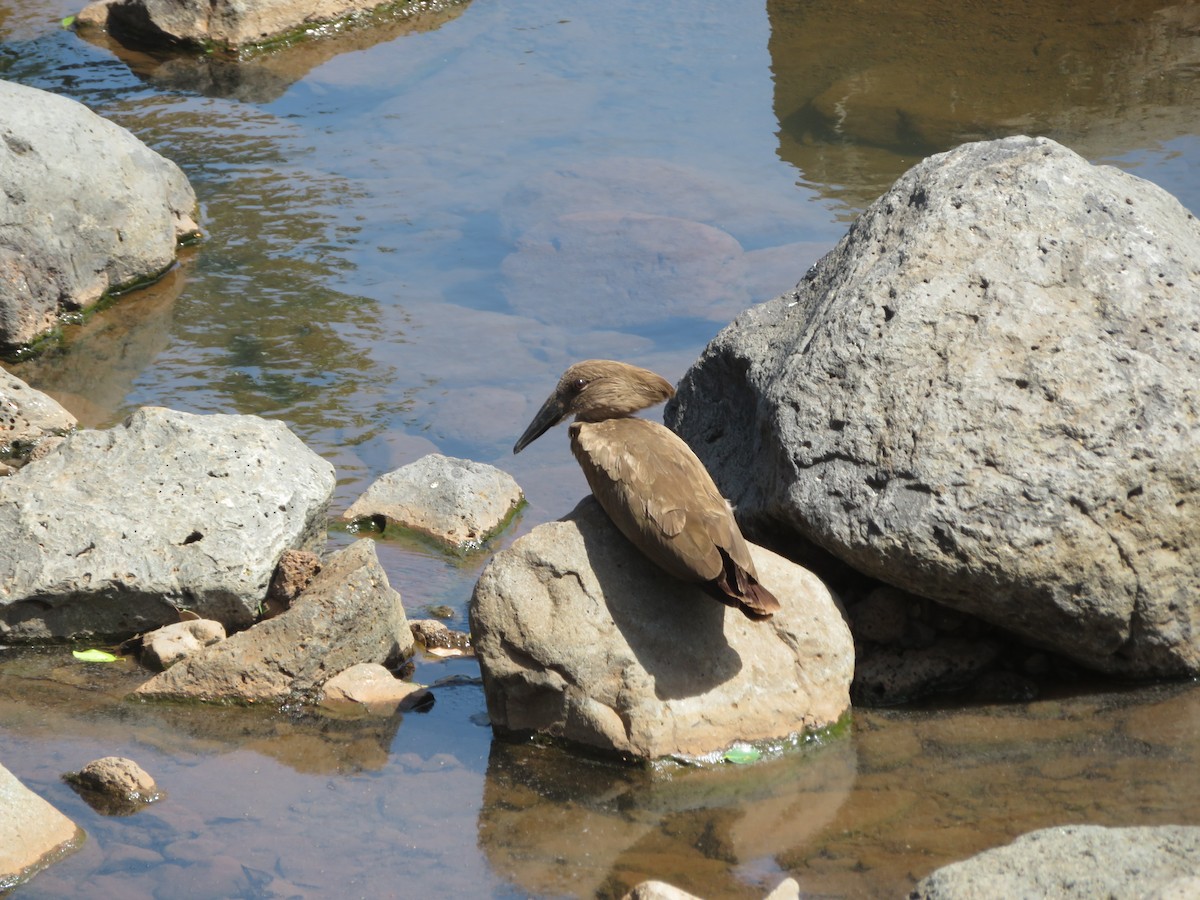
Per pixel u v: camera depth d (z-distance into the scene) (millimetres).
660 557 13172
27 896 11117
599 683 13250
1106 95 31969
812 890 10945
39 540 15570
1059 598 13609
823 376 14531
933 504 13617
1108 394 14016
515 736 13688
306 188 29047
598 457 13844
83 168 24719
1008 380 14102
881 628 14797
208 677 14461
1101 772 12352
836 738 13516
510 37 37438
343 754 13469
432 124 32094
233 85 34500
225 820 12242
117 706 14320
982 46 35281
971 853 11250
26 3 39938
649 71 34781
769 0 39219
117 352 23406
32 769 12977
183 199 27328
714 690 13250
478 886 11305
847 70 34344
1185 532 13922
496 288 25312
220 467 16547
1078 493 13617
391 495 19250
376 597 15078
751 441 16391
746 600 12789
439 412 21672
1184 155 28188
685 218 27078
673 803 12484
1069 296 14703
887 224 15883
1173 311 14688
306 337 23828
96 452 16625
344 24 37875
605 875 11406
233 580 15688
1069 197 15375
